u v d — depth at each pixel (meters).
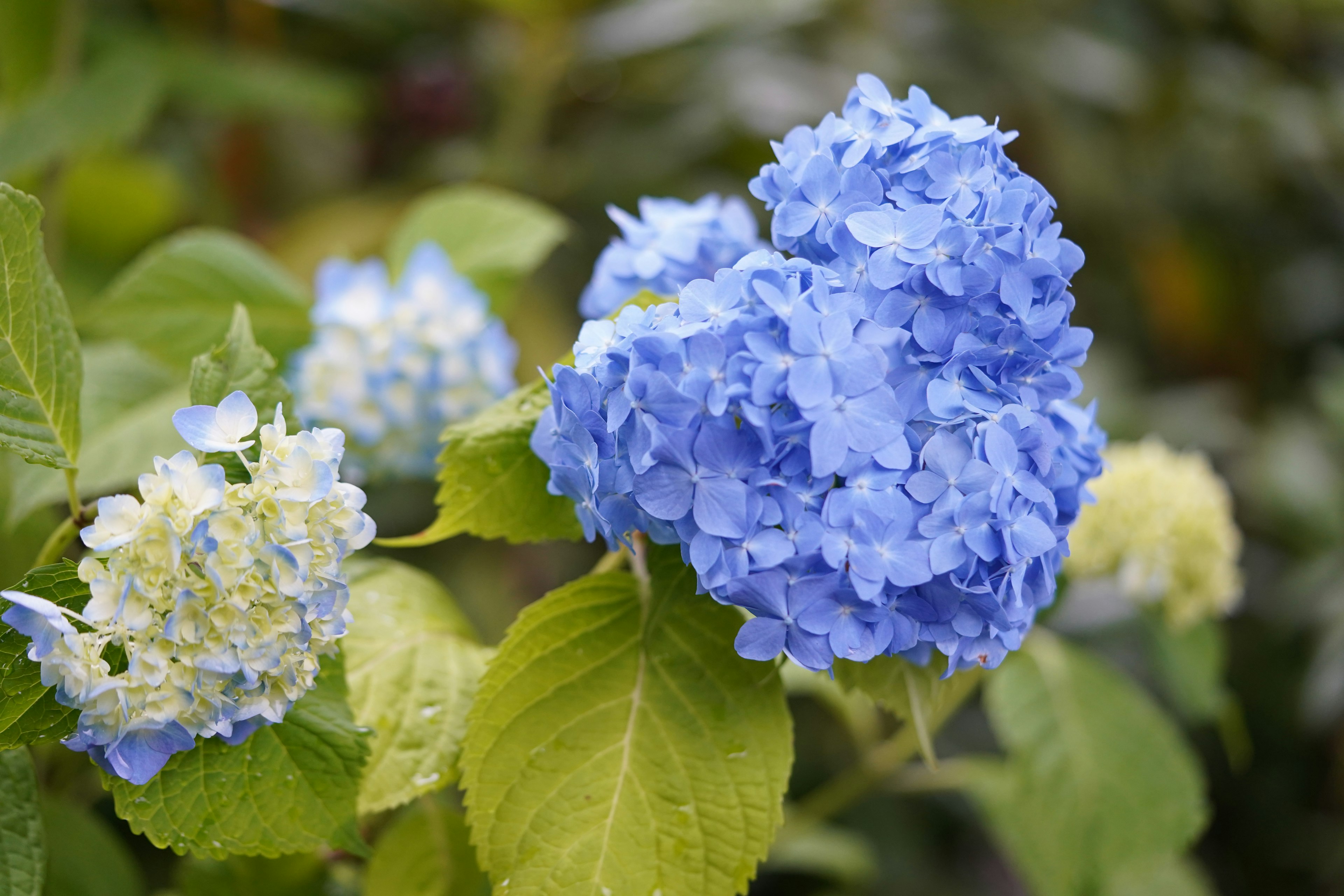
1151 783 0.99
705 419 0.73
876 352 0.73
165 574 0.73
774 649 0.74
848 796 1.07
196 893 0.90
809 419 0.72
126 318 0.98
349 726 0.77
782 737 0.78
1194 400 1.77
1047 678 1.01
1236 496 1.75
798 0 1.55
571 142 1.67
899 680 0.78
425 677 0.83
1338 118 1.81
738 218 0.83
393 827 0.90
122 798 0.75
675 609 0.79
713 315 0.74
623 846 0.76
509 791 0.77
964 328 0.75
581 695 0.79
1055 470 0.77
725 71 1.57
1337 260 1.86
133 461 0.92
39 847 0.78
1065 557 0.80
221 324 0.99
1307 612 1.55
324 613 0.75
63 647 0.73
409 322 0.98
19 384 0.78
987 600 0.75
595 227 1.55
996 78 1.68
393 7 1.54
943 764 1.10
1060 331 0.76
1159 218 1.77
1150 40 1.82
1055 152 1.71
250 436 0.77
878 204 0.76
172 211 1.50
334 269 1.00
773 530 0.73
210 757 0.76
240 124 1.51
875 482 0.73
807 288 0.75
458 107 1.58
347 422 0.98
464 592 1.33
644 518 0.75
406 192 1.49
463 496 0.81
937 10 1.71
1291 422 1.74
